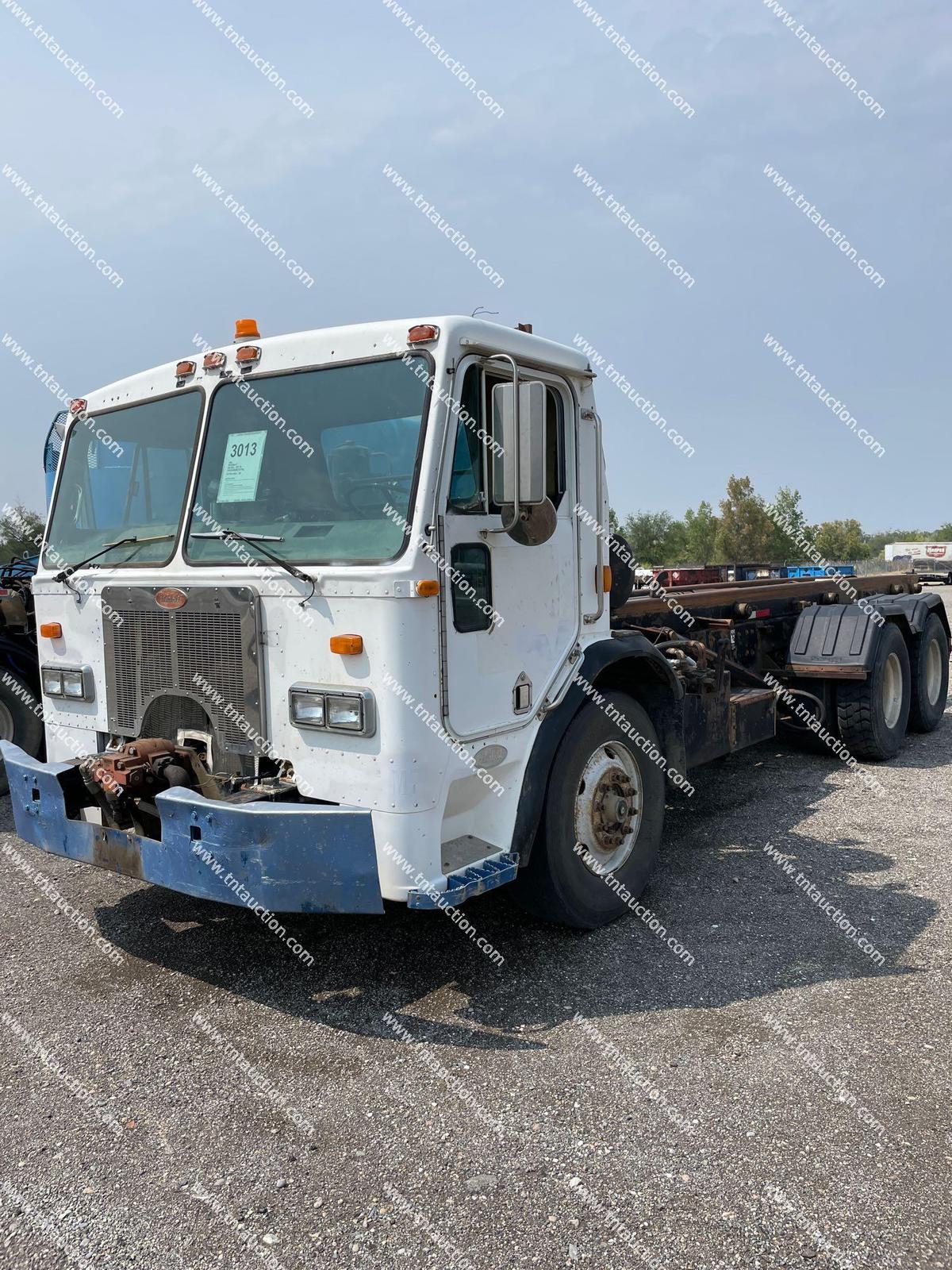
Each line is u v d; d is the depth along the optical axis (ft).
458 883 11.36
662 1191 8.57
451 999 12.33
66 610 14.87
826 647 23.22
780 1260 7.72
